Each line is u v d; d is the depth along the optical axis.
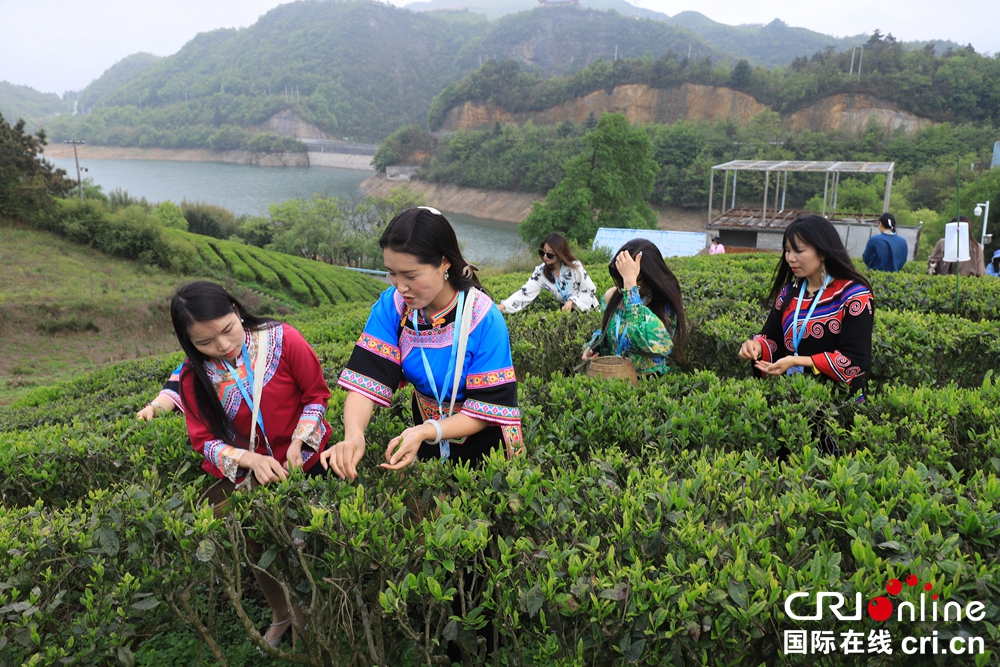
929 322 4.62
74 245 37.38
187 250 38.78
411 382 2.29
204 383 2.32
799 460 2.32
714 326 4.53
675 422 2.75
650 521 1.83
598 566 1.64
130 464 2.98
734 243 33.84
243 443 2.45
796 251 3.14
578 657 1.55
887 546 1.62
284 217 67.50
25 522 2.02
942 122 105.81
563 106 142.25
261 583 2.44
